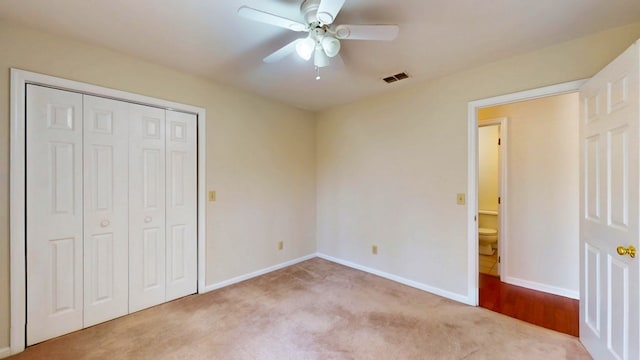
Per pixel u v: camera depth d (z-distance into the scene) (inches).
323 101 143.0
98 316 89.3
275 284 124.0
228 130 122.6
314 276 133.9
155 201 101.6
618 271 61.3
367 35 65.4
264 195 138.3
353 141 145.2
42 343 78.7
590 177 73.7
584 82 79.8
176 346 78.4
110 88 89.9
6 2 64.2
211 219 117.2
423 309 100.3
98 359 72.6
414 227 120.6
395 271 128.0
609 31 76.8
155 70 100.0
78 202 85.3
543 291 115.8
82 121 85.7
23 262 76.2
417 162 119.2
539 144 117.0
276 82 116.8
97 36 80.7
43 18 71.4
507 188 124.7
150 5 65.6
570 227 110.4
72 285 84.5
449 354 74.8
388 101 129.3
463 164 105.4
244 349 77.2
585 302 76.5
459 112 106.1
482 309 100.3
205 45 86.0
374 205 136.1
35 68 77.2
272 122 141.6
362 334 84.4
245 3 64.7
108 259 91.3
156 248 102.2
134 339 81.5
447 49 87.4
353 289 118.2
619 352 60.8
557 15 69.6
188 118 110.1
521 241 121.6
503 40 82.0
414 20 71.2
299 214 156.1
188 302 105.3
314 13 62.5
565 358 72.6
